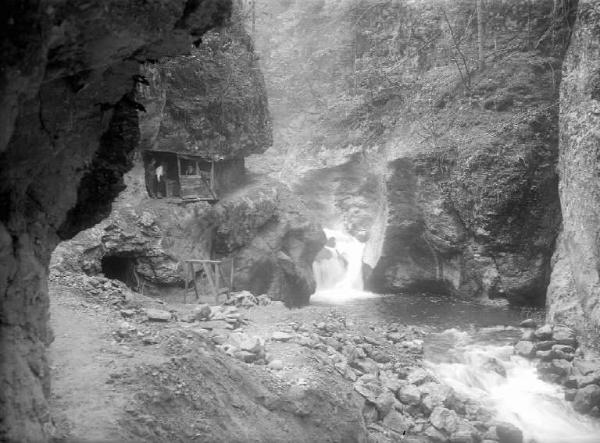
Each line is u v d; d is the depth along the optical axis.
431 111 31.75
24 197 7.38
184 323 15.42
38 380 7.42
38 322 7.68
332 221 36.50
